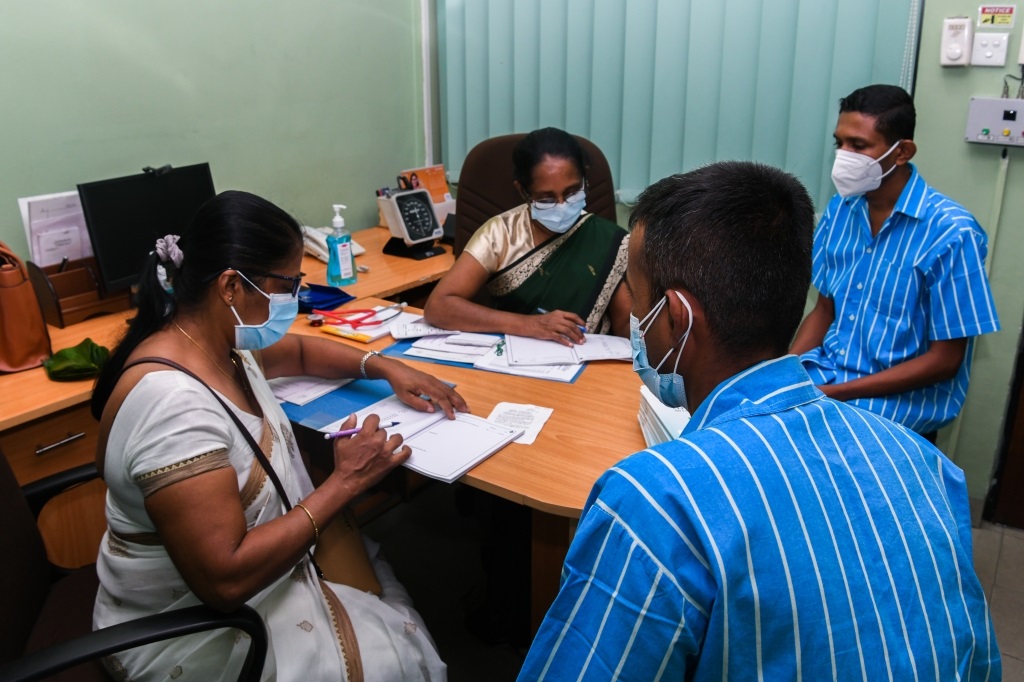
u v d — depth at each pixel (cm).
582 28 290
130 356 121
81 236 223
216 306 124
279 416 140
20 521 136
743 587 60
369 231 325
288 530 118
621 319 215
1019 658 197
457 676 191
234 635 123
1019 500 248
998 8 211
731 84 265
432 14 332
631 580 63
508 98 318
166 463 109
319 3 297
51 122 231
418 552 238
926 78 227
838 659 62
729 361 74
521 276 211
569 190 196
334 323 209
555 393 170
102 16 236
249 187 290
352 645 129
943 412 197
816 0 244
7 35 217
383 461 132
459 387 174
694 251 71
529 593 191
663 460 66
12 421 173
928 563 69
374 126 330
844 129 190
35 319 194
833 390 193
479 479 135
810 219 75
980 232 183
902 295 191
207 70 267
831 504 66
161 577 122
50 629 135
